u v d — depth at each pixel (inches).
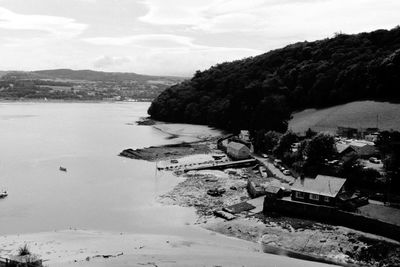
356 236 2741.1
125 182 4244.6
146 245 2664.9
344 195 3171.8
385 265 2454.5
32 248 2583.7
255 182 4033.0
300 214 3125.0
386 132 4160.9
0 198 3639.3
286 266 2285.9
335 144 4124.0
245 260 2381.9
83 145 6441.9
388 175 3302.2
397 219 2795.3
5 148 6018.7
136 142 6840.6
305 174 3636.8
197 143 6712.6
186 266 2253.9
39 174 4512.8
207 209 3425.2
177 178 4416.8
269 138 5369.1
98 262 2293.3
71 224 3090.6
